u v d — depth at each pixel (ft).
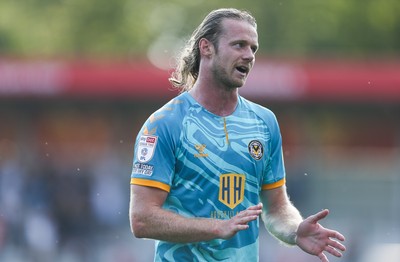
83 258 133.08
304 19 251.39
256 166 46.88
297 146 185.47
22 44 277.85
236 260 46.60
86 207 138.41
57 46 274.16
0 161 159.02
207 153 46.14
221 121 46.78
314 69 178.09
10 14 280.10
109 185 141.59
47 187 140.26
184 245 46.21
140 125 182.70
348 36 255.70
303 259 116.67
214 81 46.80
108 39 272.31
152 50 283.59
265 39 249.55
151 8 288.30
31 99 179.11
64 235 135.03
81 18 273.33
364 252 127.03
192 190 46.09
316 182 154.92
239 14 46.91
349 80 177.78
